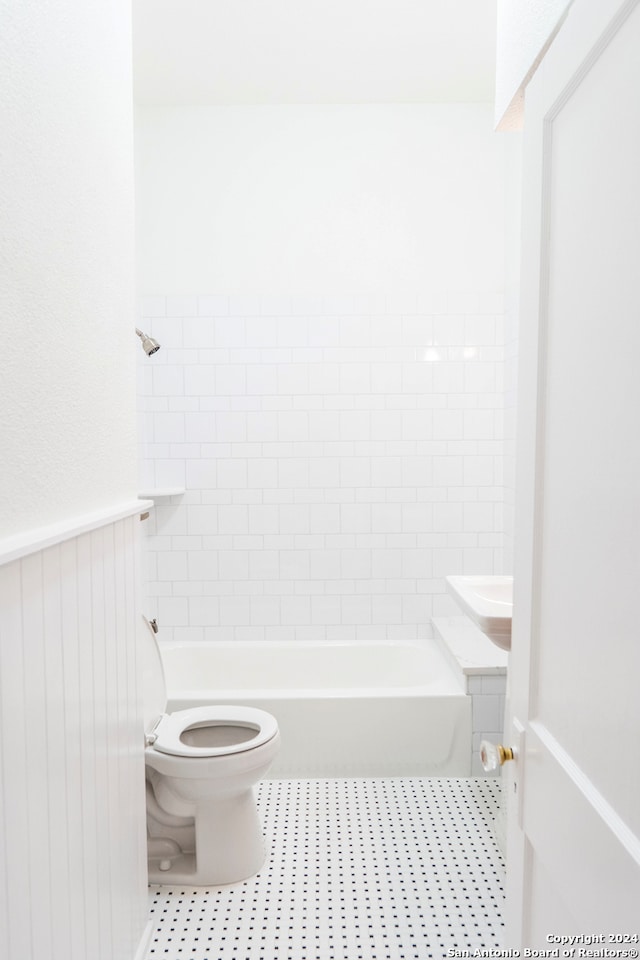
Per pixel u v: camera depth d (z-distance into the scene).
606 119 0.72
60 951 1.08
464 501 3.36
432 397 3.33
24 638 0.95
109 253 1.41
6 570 0.90
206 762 1.86
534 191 0.96
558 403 0.88
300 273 3.31
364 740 2.60
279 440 3.33
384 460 3.35
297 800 2.42
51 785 1.05
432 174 3.30
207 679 3.30
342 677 3.30
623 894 0.66
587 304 0.77
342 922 1.73
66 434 1.16
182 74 2.97
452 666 2.88
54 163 1.10
